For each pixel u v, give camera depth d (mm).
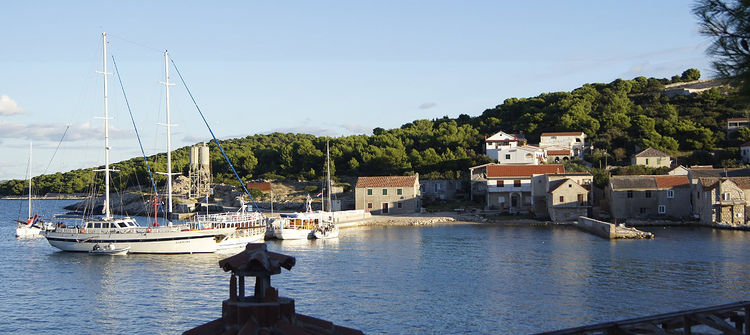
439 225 102562
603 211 108000
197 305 43938
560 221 102375
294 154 162250
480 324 38188
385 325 38188
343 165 154000
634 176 103188
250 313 11875
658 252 66000
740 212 92250
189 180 154750
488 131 171750
